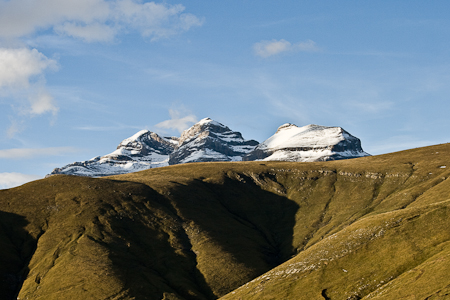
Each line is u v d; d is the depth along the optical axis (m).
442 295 70.19
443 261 79.75
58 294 125.06
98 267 135.50
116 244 152.12
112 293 124.38
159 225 170.50
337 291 89.38
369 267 93.00
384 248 96.62
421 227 97.56
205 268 147.00
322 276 96.75
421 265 83.56
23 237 156.62
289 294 94.75
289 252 171.12
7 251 146.38
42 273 136.38
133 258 147.38
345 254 100.88
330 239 114.00
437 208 101.19
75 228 158.75
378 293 81.69
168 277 141.00
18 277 137.62
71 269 135.25
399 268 88.06
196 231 171.12
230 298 106.69
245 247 168.25
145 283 132.75
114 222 164.50
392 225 103.19
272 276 108.38
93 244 148.50
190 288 134.75
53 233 156.75
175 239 163.62
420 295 73.50
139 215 173.62
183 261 151.62
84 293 124.31
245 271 146.25
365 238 103.31
